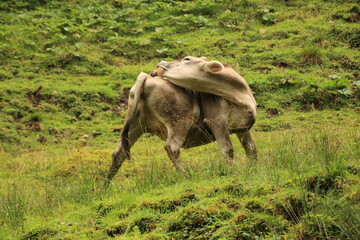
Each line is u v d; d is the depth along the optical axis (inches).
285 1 2240.4
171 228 621.0
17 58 1958.7
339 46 1834.4
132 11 2316.7
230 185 709.9
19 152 1446.9
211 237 568.1
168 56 1952.5
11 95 1706.4
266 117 1475.1
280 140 1047.0
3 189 1104.8
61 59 1943.9
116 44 2060.8
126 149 954.1
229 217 616.1
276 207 601.9
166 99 936.3
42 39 2100.1
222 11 2242.9
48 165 1296.8
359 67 1683.1
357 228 517.0
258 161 868.6
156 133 985.5
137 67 1892.2
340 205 564.1
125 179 983.6
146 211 699.4
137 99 944.9
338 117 1400.1
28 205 875.4
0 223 795.4
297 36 1921.8
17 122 1599.4
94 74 1891.0
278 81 1630.2
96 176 1010.7
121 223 671.8
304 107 1509.6
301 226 543.2
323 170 677.3
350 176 655.8
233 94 936.3
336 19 2034.9
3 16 2309.3
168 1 2438.5
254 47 1894.7
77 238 663.8
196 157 1119.6
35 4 2447.1
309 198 604.4
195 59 944.9
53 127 1565.0
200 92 963.3
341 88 1541.6
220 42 1958.7
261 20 2118.6
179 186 792.3
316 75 1658.5
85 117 1628.9
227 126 944.9
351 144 837.8
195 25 2169.0
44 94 1722.4
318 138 954.1
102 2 2453.2
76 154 1278.3
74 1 2461.9
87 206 811.4
